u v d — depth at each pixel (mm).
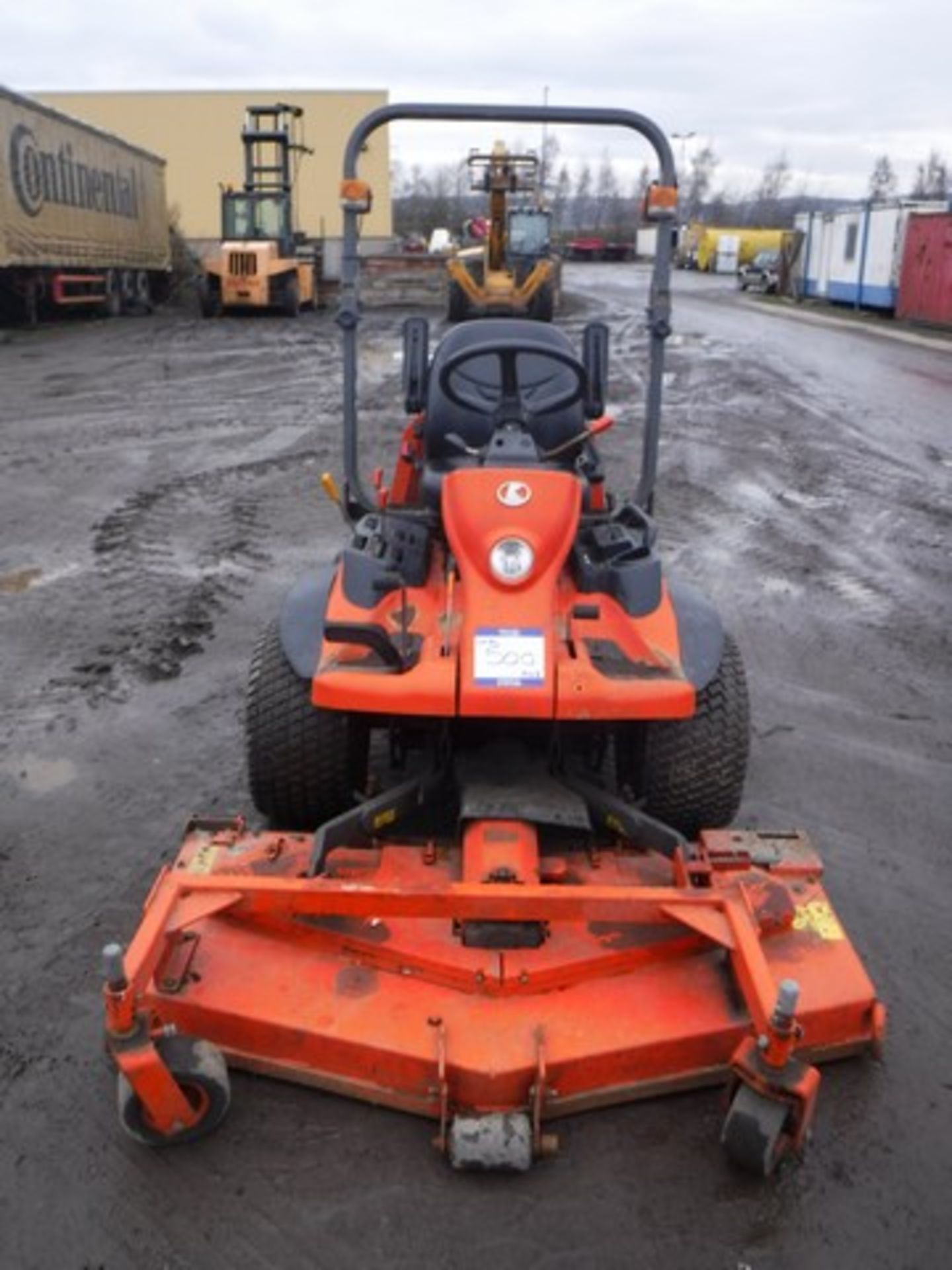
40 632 6055
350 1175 2684
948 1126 2869
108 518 8344
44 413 12633
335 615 3627
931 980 3432
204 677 5480
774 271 38281
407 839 3508
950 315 24641
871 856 4094
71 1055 3051
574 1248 2523
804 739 4984
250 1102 2859
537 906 2785
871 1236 2570
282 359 17516
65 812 4262
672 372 16531
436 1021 2762
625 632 3539
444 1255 2500
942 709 5363
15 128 20266
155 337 20938
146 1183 2666
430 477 4449
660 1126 2820
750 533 8273
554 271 24062
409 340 4836
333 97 46000
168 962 2869
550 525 3473
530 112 4000
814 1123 2852
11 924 3598
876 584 7199
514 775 3350
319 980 2889
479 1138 2602
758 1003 2553
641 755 3723
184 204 47250
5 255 20172
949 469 10633
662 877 3248
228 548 7609
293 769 3688
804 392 15047
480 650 3248
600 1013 2811
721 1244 2539
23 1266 2475
